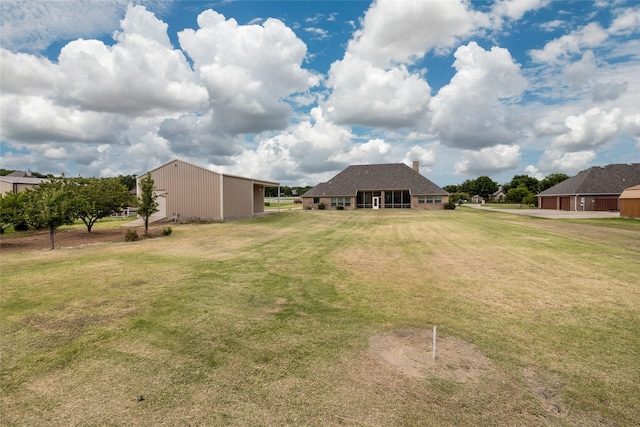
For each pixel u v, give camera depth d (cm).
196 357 417
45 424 298
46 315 548
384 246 1277
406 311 580
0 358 412
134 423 299
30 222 1241
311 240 1455
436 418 308
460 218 2603
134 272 841
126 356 418
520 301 626
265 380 368
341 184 4656
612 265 907
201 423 299
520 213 3356
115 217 3331
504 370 390
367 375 379
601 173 4044
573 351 434
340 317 553
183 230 1855
